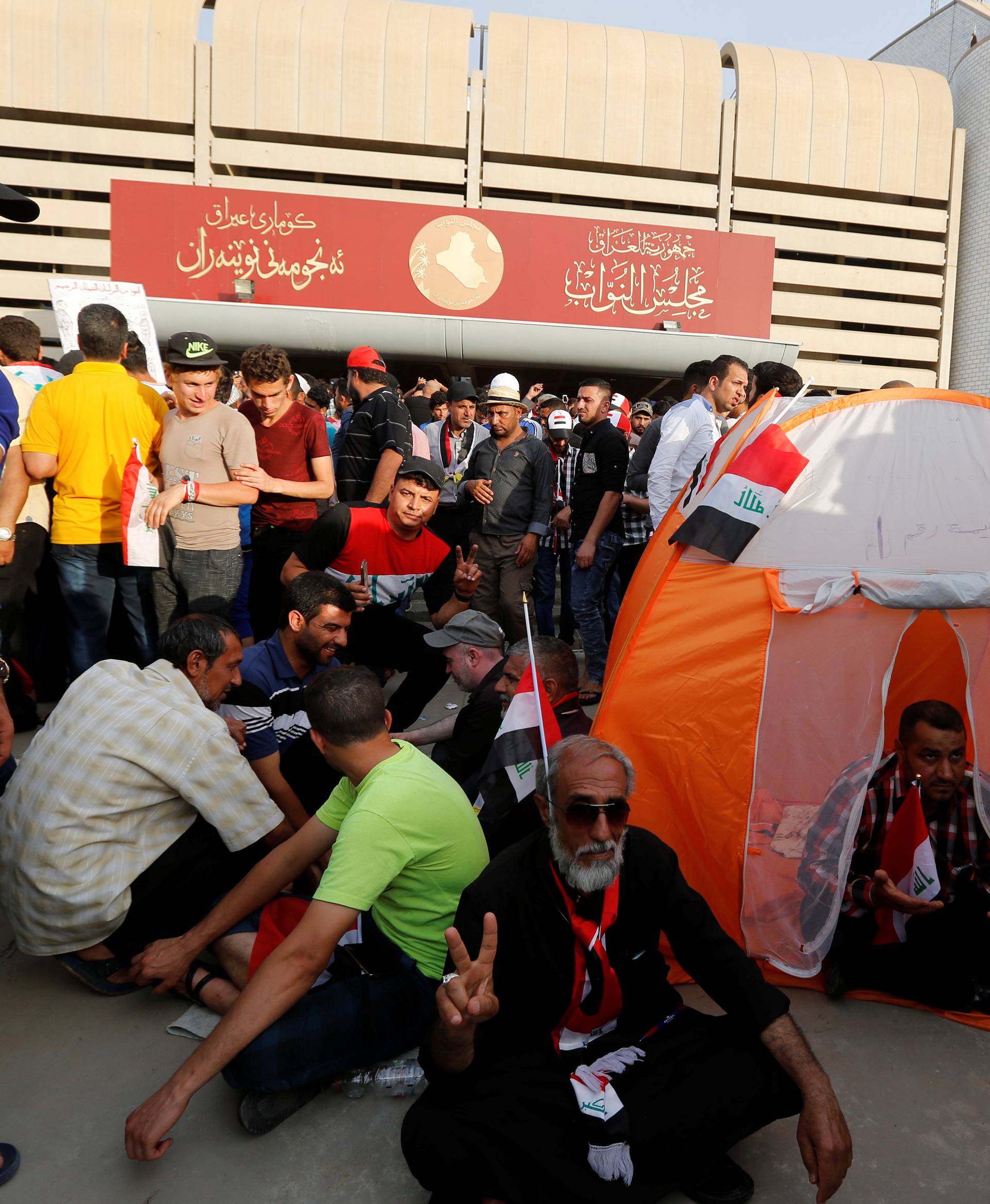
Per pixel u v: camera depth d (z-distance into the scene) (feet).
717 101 106.01
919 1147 7.05
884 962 8.86
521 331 74.13
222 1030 6.70
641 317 82.23
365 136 99.91
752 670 8.88
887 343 112.27
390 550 13.33
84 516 14.47
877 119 109.19
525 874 6.80
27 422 14.42
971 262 112.16
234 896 8.32
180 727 8.62
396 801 7.35
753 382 16.17
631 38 105.81
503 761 8.52
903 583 8.53
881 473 9.12
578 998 6.68
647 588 10.57
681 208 110.83
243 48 97.25
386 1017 7.62
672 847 9.37
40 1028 8.54
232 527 14.39
